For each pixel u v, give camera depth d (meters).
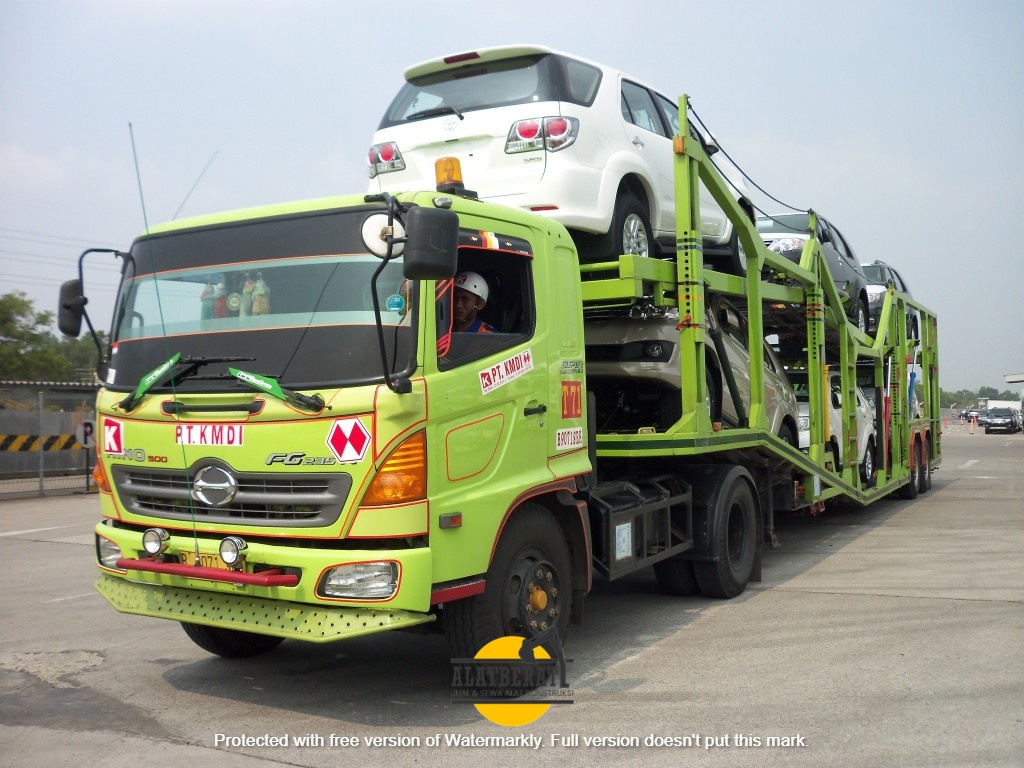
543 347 5.46
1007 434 54.94
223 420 4.73
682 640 6.22
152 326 5.16
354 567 4.38
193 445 4.82
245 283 4.90
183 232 5.20
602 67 7.36
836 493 10.38
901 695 4.91
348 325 4.59
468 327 5.02
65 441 20.20
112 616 7.43
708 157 7.31
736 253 8.44
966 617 6.62
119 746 4.46
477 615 4.87
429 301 4.62
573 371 5.78
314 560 4.41
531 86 6.77
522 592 5.11
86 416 20.73
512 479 5.12
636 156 7.29
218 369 4.80
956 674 5.26
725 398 8.05
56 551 11.12
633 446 6.66
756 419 7.95
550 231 5.70
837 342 11.13
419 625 5.14
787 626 6.51
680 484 7.39
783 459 8.42
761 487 8.55
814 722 4.52
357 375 4.48
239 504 4.72
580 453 5.82
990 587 7.65
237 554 4.57
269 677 5.64
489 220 5.17
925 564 8.80
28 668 5.89
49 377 33.97
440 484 4.61
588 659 5.82
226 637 5.90
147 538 4.91
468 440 4.80
